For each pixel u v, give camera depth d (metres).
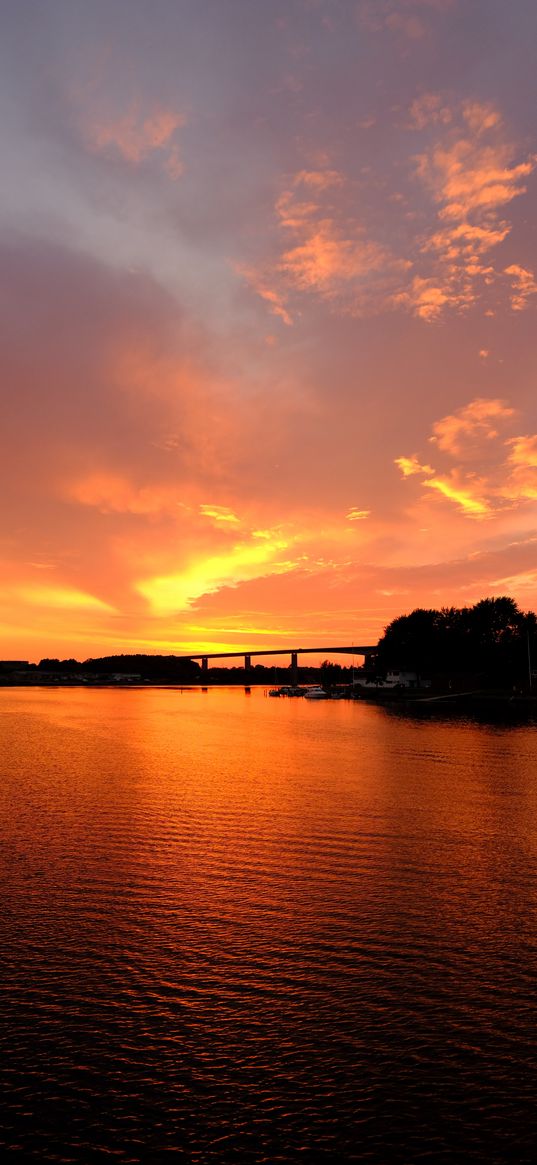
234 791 37.53
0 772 45.03
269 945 17.05
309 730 78.81
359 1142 10.62
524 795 36.16
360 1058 12.48
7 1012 14.00
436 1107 11.30
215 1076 12.05
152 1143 10.62
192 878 22.20
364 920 18.64
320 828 28.69
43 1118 11.10
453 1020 13.64
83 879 22.09
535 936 17.56
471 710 117.19
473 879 22.08
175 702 167.00
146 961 16.20
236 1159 10.31
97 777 42.78
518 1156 10.33
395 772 44.59
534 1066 12.23
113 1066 12.30
